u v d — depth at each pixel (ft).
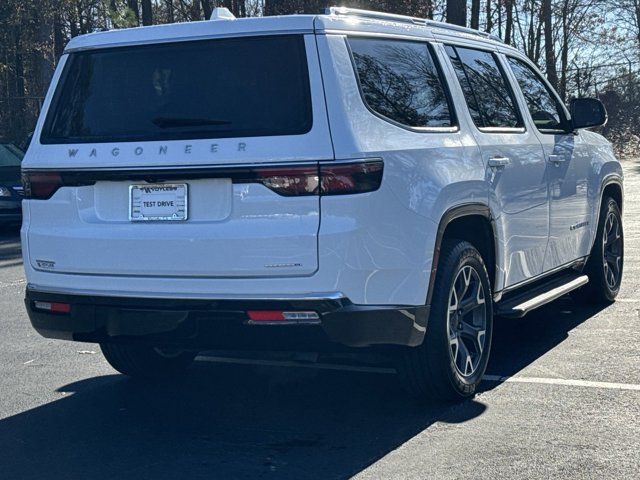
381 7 87.45
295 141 15.62
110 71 17.47
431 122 18.12
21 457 16.14
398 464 15.21
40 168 17.57
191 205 16.24
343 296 15.57
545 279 24.18
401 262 16.28
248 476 14.93
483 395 18.88
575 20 138.31
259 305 15.69
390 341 16.28
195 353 21.59
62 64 18.10
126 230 16.63
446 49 19.77
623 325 24.58
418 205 16.69
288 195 15.58
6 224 53.93
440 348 17.44
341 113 15.79
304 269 15.53
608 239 27.17
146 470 15.35
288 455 15.85
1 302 31.40
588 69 136.15
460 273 18.19
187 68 16.79
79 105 17.63
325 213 15.49
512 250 20.62
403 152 16.61
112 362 20.47
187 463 15.62
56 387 20.56
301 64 16.08
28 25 109.91
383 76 17.16
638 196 59.16
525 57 24.04
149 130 16.78
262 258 15.64
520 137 21.42
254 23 16.48
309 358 17.48
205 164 15.96
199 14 116.26
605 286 26.68
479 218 19.19
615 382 19.39
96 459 15.96
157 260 16.33
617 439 16.02
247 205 15.79
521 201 20.92
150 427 17.63
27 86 121.60
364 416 17.89
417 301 16.70
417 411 18.06
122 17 95.30
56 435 17.26
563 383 19.44
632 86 137.59
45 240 17.44
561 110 24.95
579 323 25.00
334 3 85.56
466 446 15.92
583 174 24.88
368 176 15.72
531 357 21.67
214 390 20.10
